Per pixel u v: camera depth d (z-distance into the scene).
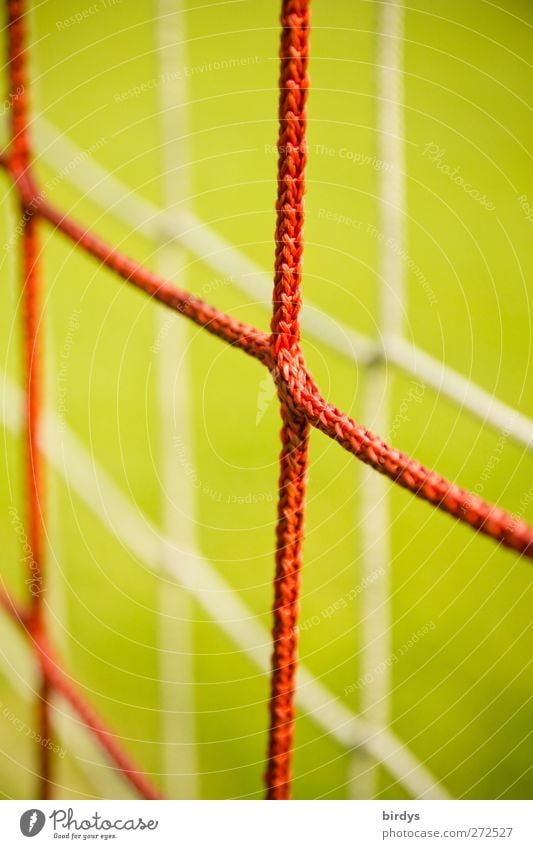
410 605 0.68
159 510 0.77
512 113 1.10
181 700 0.57
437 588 0.69
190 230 0.42
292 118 0.30
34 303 0.39
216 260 0.42
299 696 0.44
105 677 0.64
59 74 1.29
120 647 0.66
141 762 0.58
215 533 0.75
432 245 0.96
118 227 0.96
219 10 1.35
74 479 0.52
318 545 0.71
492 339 0.87
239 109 1.29
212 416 0.84
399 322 0.38
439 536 0.73
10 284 0.80
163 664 0.57
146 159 1.16
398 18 0.36
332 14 1.26
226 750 0.60
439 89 1.14
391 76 0.36
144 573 0.73
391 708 0.61
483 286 0.92
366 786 0.44
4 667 0.57
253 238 1.07
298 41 0.30
